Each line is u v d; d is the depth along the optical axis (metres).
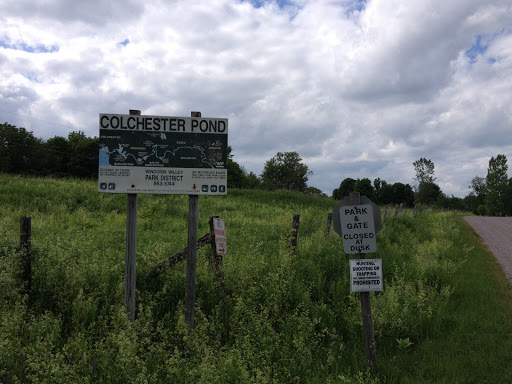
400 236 13.56
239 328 5.11
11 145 61.94
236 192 32.56
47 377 3.62
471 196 121.44
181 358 4.37
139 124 5.36
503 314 6.77
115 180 5.32
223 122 5.51
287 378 4.41
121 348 3.91
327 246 9.25
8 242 6.42
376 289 4.86
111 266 6.30
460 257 11.70
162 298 5.73
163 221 13.31
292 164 108.00
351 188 101.62
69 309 5.11
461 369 4.82
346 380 4.12
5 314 4.51
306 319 5.41
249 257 7.18
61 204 16.11
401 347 5.43
